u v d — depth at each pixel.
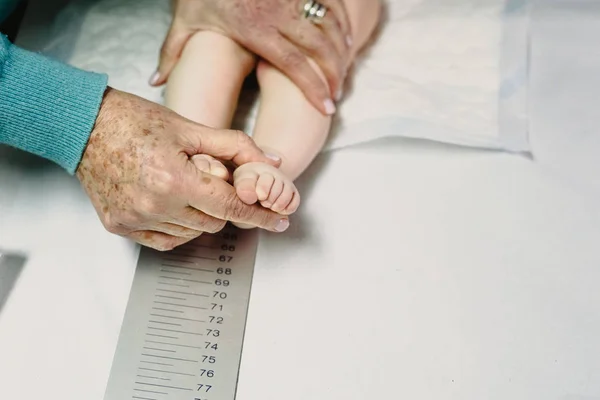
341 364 0.70
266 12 0.76
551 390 0.68
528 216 0.79
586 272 0.75
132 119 0.61
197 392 0.68
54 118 0.61
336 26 0.79
